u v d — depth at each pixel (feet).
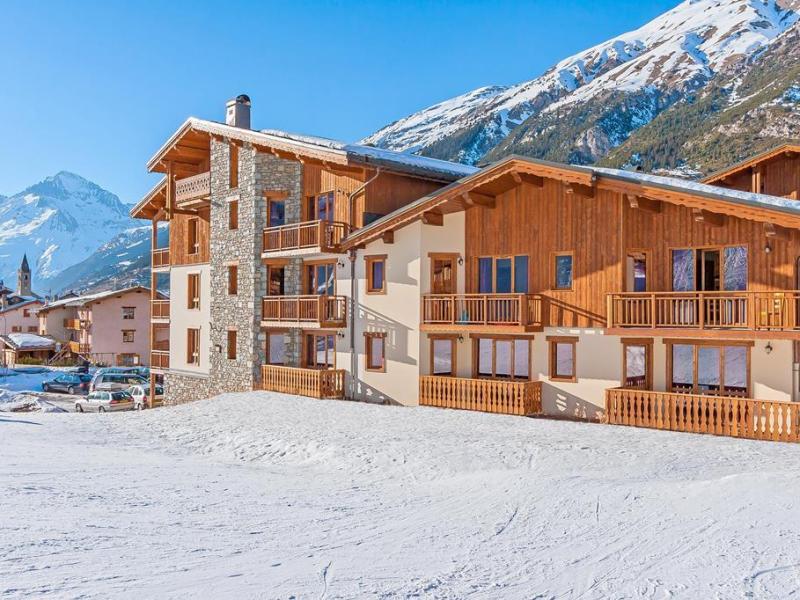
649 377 66.33
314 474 51.19
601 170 69.00
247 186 96.94
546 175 67.46
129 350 229.04
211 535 32.01
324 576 26.07
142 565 26.76
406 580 25.86
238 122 102.53
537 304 72.08
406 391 81.15
